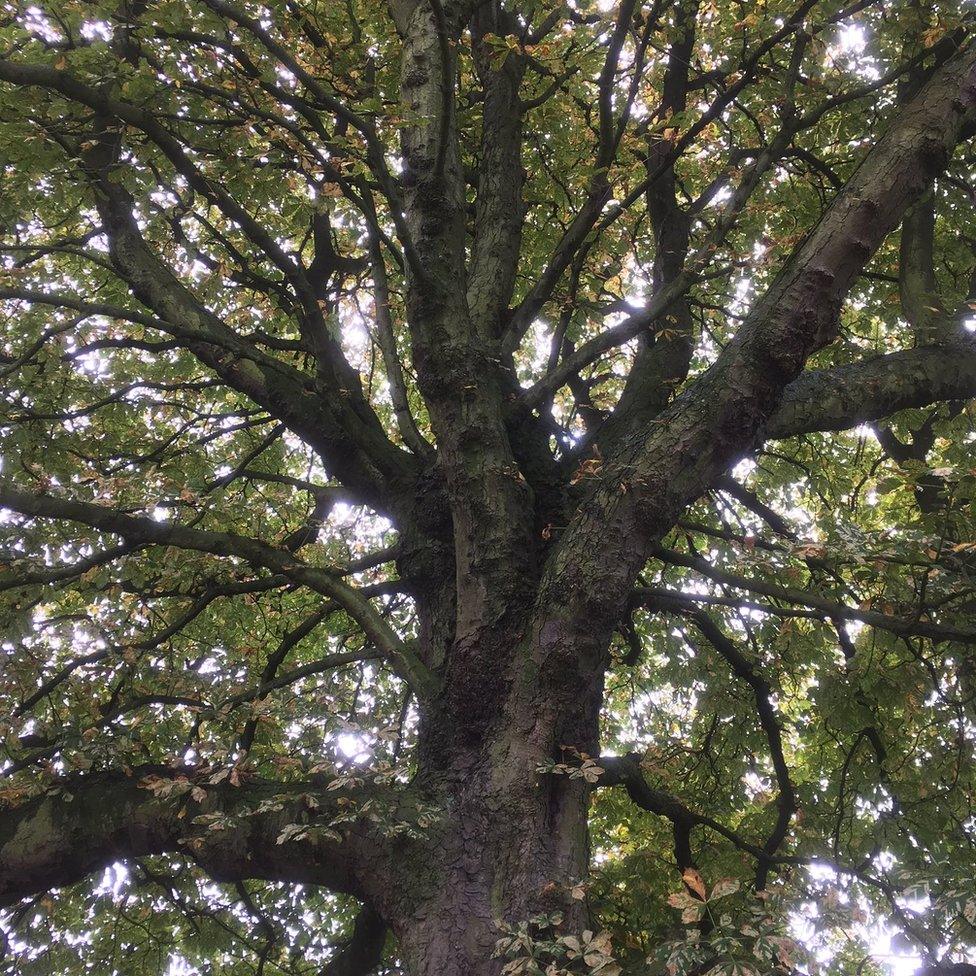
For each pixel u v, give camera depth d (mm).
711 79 6773
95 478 5059
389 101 5820
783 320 4281
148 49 5742
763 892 3277
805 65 6617
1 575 5012
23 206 6246
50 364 6918
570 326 8266
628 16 4938
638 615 8312
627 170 5914
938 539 4281
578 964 3439
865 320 8367
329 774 3988
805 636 6980
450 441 4688
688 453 4133
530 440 5168
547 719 3961
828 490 8055
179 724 6582
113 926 6949
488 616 4262
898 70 5586
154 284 6113
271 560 4957
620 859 7352
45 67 4812
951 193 7648
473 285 5781
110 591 5352
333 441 5723
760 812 7301
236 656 5551
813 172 7191
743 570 4992
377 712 6758
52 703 5723
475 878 3711
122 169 5609
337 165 5039
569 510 4902
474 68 6969
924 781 6637
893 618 4656
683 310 6285
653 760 4496
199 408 8742
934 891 4016
